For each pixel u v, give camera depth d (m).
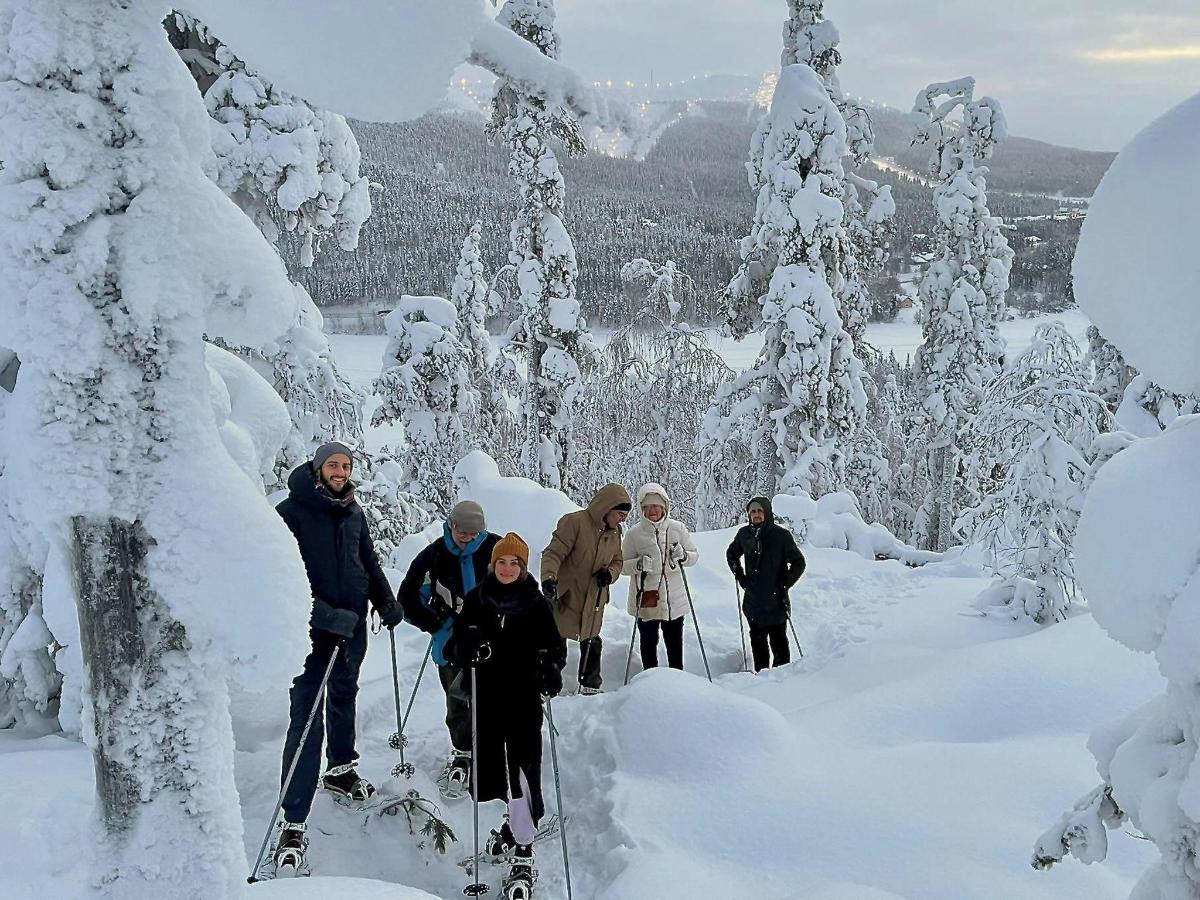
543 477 17.66
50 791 4.00
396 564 9.14
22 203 1.93
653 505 7.44
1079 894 3.49
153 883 2.13
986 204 20.73
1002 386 8.51
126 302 2.01
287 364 8.81
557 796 4.19
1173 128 2.22
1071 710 5.16
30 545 4.96
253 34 1.81
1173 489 2.17
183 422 2.11
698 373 20.31
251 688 2.15
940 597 8.90
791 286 15.74
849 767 4.64
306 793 4.23
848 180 18.33
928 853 3.82
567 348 17.55
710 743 4.85
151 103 2.03
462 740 5.18
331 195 8.12
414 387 17.45
